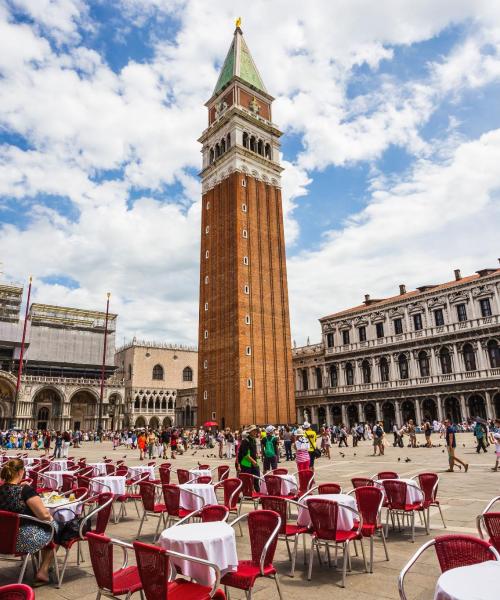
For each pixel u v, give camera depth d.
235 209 71.50
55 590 9.03
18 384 66.12
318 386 80.44
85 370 99.88
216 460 39.19
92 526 13.88
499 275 57.88
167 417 103.31
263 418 64.62
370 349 71.56
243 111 77.31
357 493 10.57
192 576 7.32
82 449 56.88
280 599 7.83
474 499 16.56
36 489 14.56
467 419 58.34
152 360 105.50
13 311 105.38
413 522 11.76
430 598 8.11
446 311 63.34
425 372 64.50
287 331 72.06
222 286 71.31
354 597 8.29
